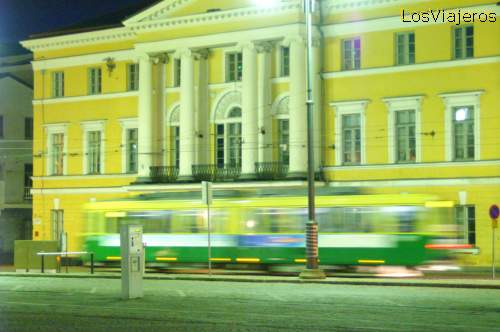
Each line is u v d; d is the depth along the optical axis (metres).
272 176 41.50
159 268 35.09
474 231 38.03
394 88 39.84
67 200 49.53
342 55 41.06
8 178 55.94
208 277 30.78
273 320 16.44
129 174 47.34
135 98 47.38
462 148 38.59
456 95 38.34
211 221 33.81
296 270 31.91
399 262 30.16
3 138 56.00
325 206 31.52
